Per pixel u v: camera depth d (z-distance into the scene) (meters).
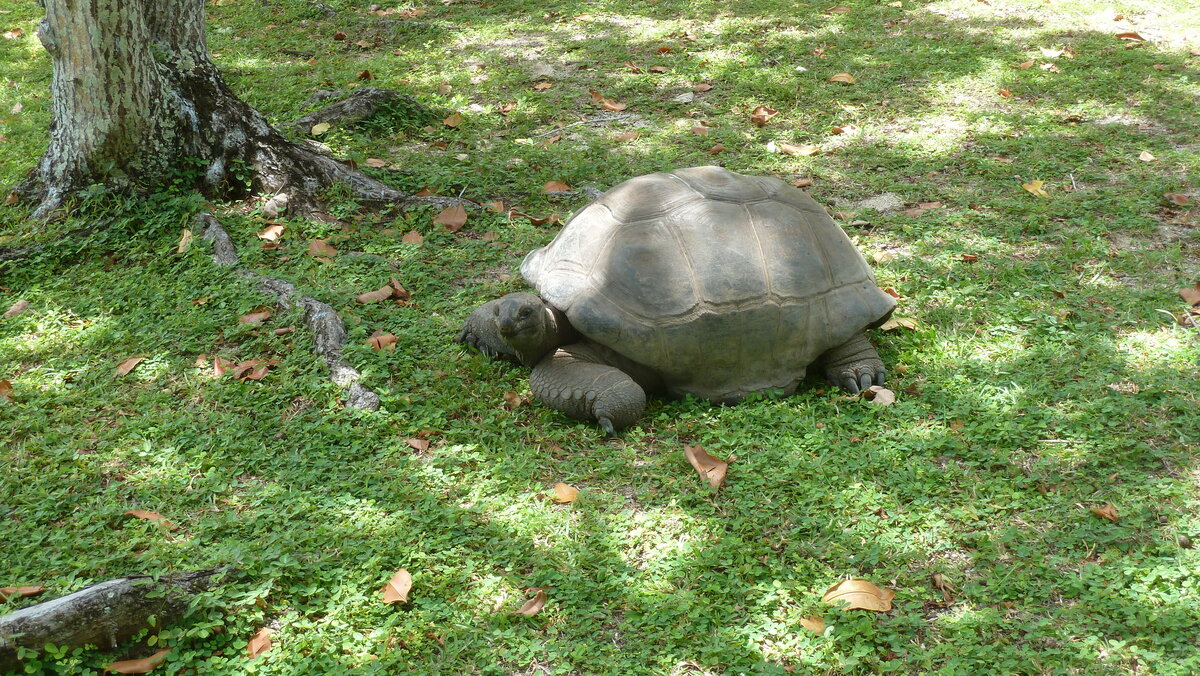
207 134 6.71
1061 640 3.21
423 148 7.79
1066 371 4.64
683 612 3.40
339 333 5.11
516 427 4.52
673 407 4.61
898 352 4.95
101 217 6.35
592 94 8.46
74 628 3.19
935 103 8.16
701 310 4.39
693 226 4.51
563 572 3.62
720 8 10.95
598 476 4.17
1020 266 5.59
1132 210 6.19
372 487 4.05
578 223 4.76
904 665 3.19
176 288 5.70
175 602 3.38
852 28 10.06
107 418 4.61
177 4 6.63
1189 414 4.27
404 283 5.75
